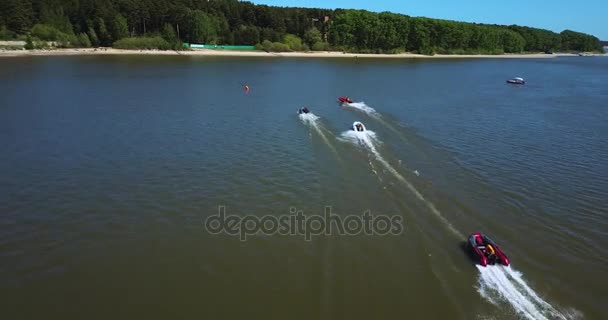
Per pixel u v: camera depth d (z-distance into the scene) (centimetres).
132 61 14425
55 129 5612
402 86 10700
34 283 2580
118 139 5253
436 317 2323
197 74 11700
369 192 3822
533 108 8100
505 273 2689
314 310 2384
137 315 2345
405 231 3177
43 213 3356
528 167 4572
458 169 4450
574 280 2656
